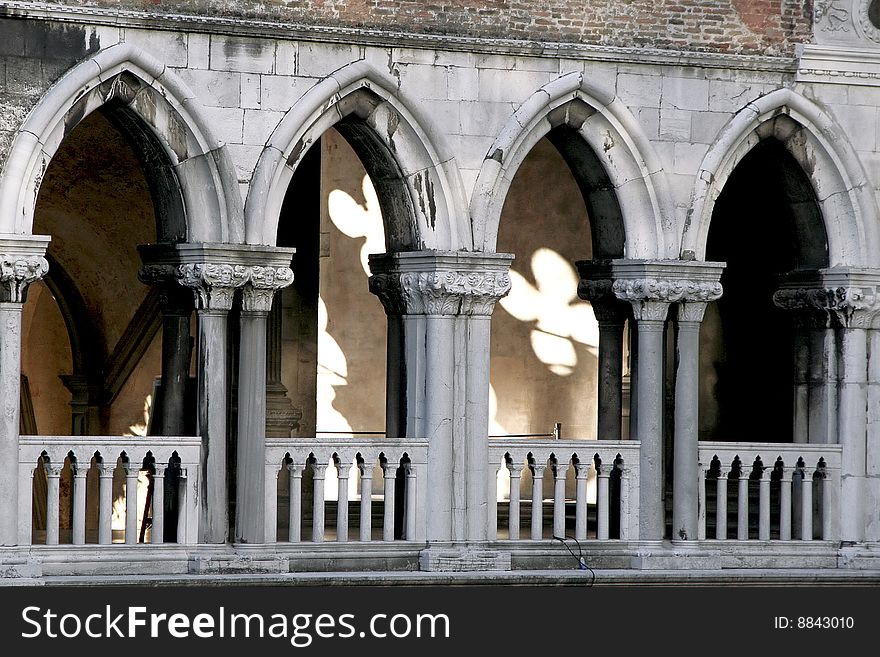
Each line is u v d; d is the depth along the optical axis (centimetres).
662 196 3281
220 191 3052
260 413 3073
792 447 3391
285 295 3844
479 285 3183
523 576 3167
